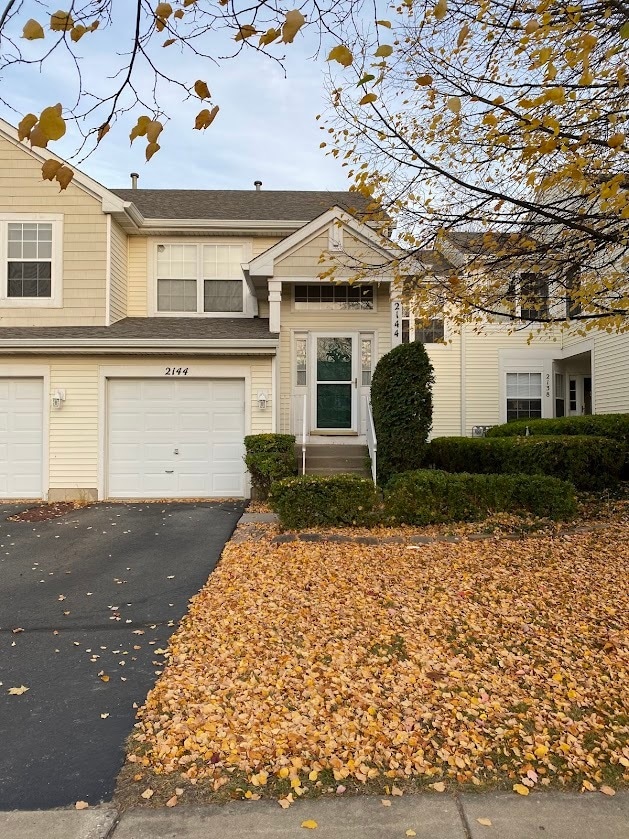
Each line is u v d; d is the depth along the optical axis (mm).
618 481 10445
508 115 5293
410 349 9789
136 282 13078
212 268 13195
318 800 2721
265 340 10844
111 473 11008
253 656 4270
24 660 4309
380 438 9703
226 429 11125
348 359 12242
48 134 2309
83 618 5152
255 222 13023
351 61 2938
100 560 6949
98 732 3340
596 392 14039
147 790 2812
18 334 10938
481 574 6082
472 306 6883
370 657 4211
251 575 6203
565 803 2684
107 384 11023
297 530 7977
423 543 7363
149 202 14586
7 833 2525
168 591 5859
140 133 2654
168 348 10797
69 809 2686
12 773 2961
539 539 7402
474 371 15898
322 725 3324
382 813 2629
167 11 2512
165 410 11078
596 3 4742
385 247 8023
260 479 10180
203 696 3701
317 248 11164
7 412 10930
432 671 3990
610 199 4789
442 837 2484
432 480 8250
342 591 5648
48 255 11742
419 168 5848
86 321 11719
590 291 6527
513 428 13820
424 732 3254
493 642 4461
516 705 3535
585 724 3322
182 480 11062
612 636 4488
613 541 7203
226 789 2811
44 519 9141
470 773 2900
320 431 12086
